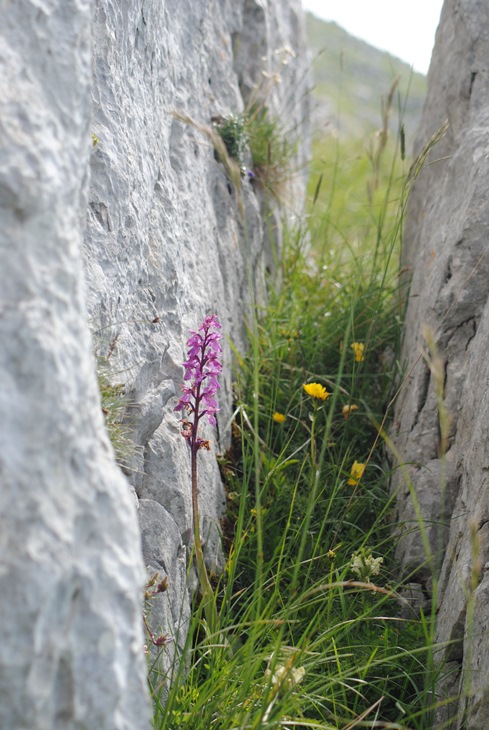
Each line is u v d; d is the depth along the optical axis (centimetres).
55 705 115
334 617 266
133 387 240
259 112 532
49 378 124
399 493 327
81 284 142
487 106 361
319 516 320
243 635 267
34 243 131
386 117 407
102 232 236
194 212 349
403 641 267
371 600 284
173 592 240
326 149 1012
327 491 331
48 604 114
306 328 428
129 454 223
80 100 154
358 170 924
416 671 256
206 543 282
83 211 161
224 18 489
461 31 398
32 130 137
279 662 216
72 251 140
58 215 137
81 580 121
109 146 246
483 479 244
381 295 427
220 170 422
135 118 275
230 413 360
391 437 361
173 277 293
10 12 144
